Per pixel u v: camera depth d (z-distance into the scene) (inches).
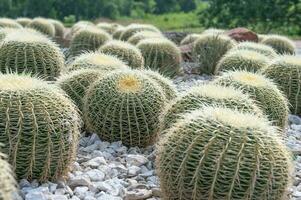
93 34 215.6
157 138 107.4
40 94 85.5
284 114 118.7
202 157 75.0
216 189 74.7
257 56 167.3
